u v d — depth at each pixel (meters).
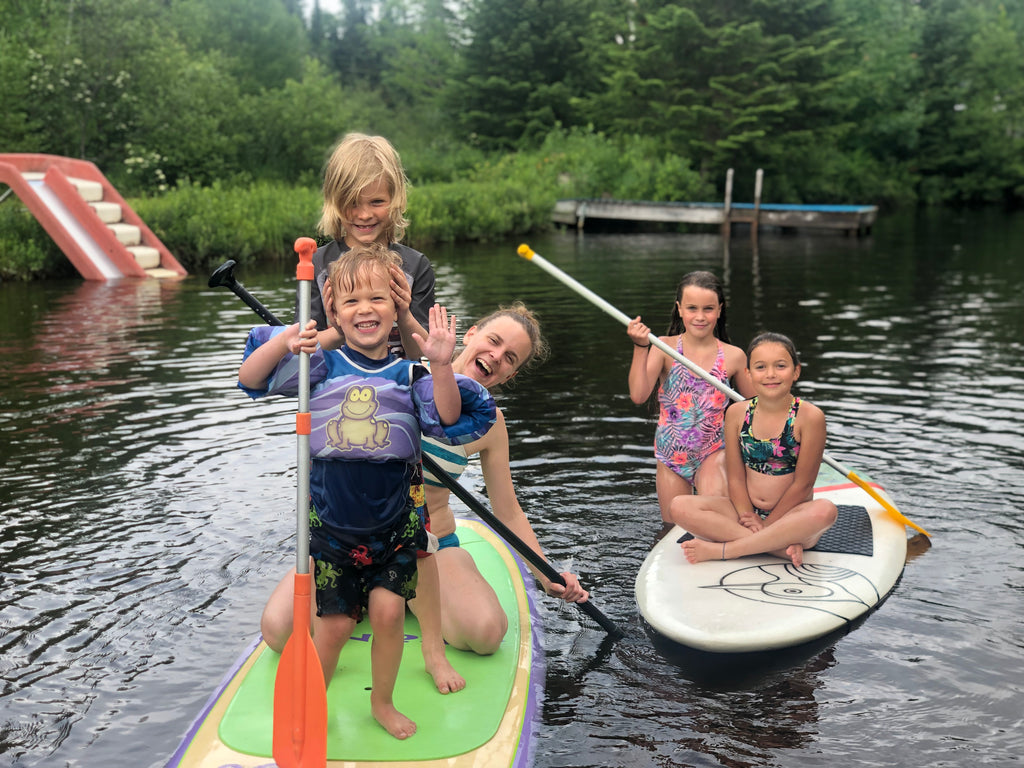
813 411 3.61
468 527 3.90
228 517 4.08
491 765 2.32
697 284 4.21
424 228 18.50
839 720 2.61
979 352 7.52
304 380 2.27
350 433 2.32
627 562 3.69
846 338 8.19
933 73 39.88
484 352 3.23
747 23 28.66
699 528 3.66
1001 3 47.53
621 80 28.81
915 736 2.52
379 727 2.46
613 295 10.71
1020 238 20.02
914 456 4.84
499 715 2.54
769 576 3.43
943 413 5.66
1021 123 39.88
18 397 6.15
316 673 2.23
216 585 3.46
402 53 45.72
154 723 2.62
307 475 2.26
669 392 4.22
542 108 32.25
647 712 2.66
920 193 38.72
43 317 9.51
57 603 3.31
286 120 26.53
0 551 3.74
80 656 2.97
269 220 16.11
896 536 3.79
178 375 6.75
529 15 33.28
